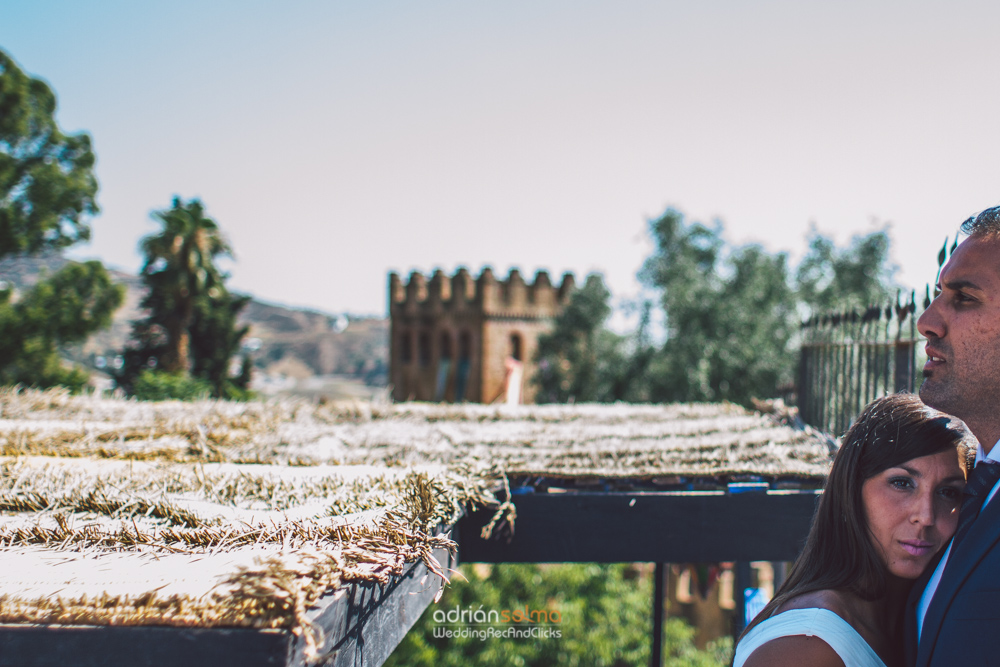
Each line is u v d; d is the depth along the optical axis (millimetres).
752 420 5344
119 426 4355
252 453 3604
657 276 25078
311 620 1470
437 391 42062
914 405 1720
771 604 1685
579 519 3523
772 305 24766
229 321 32188
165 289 27562
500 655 13195
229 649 1390
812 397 5082
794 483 3578
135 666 1398
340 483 2758
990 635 1354
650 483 3592
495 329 39906
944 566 1576
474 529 3508
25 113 25938
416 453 3713
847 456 1729
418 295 44031
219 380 31250
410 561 2084
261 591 1447
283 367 113000
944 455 1620
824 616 1533
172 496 2588
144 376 18328
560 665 13625
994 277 1493
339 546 1967
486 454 3799
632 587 17625
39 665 1410
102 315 28562
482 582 14734
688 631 15688
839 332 4445
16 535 2029
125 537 2012
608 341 29328
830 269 24797
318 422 5227
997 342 1494
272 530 2057
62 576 1687
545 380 29828
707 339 23656
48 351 27312
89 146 28078
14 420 4699
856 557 1670
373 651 1894
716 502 3533
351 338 125188
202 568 1751
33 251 27828
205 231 27781
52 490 2549
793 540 3518
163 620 1406
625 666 15008
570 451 3949
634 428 4902
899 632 1733
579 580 15336
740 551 3529
